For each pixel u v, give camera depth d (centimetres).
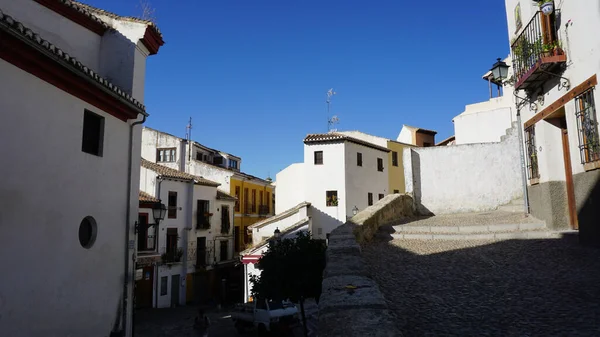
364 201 3288
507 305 550
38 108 834
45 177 846
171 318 2489
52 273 854
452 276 725
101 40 1291
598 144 809
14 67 777
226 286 3622
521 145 1275
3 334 729
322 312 412
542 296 579
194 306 3017
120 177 1141
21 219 780
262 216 4609
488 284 660
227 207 3744
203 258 3297
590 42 824
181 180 3084
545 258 804
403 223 1321
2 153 746
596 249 823
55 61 834
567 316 491
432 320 502
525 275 699
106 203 1065
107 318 1052
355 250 747
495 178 1608
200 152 4228
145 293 2755
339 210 3088
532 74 1002
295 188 3900
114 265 1095
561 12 939
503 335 440
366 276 574
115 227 1104
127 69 1263
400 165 3934
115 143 1118
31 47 773
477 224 1159
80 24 1216
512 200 1569
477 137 2683
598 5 794
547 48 953
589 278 650
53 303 854
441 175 1681
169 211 2962
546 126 1077
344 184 3112
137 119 1230
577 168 900
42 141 841
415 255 923
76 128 949
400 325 486
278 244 1392
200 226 3262
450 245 1013
